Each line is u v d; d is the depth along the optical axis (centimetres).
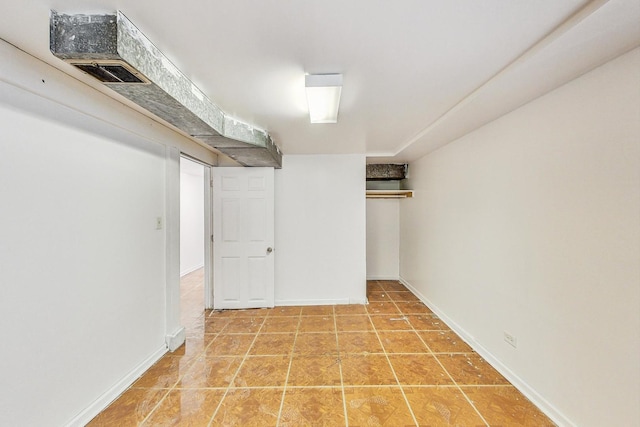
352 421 173
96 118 179
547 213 177
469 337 268
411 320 328
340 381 213
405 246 466
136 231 218
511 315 210
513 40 131
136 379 214
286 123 251
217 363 237
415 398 193
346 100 202
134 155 216
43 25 116
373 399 193
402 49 138
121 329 201
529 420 173
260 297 371
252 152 286
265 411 182
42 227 147
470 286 266
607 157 141
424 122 252
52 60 142
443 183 324
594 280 147
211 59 147
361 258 387
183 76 164
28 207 140
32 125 142
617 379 136
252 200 368
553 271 173
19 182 136
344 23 118
